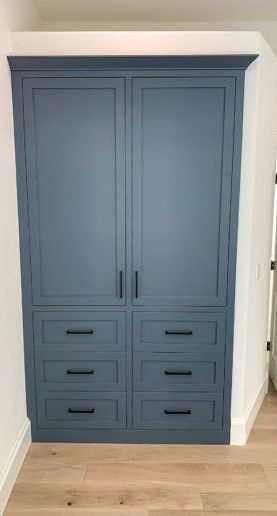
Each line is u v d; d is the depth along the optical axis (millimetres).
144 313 2311
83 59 2043
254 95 2133
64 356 2355
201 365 2359
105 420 2422
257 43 2102
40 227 2238
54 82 2109
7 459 2020
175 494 1997
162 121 2143
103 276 2283
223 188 2191
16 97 2117
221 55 2020
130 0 2613
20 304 2273
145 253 2258
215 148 2160
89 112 2139
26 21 2461
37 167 2186
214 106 2121
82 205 2221
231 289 2273
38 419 2414
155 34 2119
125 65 2068
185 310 2303
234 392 2393
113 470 2170
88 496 1984
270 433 2518
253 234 2318
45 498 1972
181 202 2211
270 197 2662
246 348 2375
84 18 2895
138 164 2180
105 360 2361
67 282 2291
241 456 2297
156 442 2432
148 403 2400
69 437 2434
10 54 2111
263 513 1881
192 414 2402
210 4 2686
